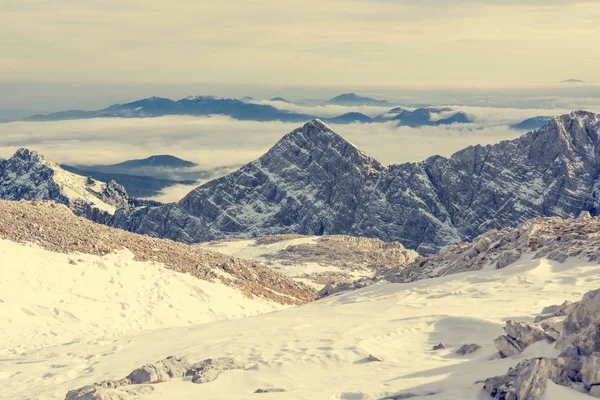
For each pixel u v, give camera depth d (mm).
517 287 44469
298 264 121188
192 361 34094
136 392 28062
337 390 27000
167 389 28578
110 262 62844
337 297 58031
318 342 35062
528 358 26547
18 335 48750
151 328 53750
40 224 65500
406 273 67750
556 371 23328
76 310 54094
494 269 54219
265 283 76062
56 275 57969
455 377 26734
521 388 23062
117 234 70812
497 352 28984
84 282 58438
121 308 56312
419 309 42188
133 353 39812
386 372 29125
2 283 54844
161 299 59500
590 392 22406
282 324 43719
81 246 63812
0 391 34594
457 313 38000
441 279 52969
